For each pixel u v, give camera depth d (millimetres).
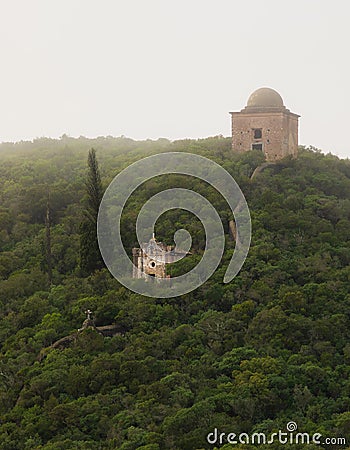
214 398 62312
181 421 59031
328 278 81938
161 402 62469
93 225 89562
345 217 97938
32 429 60812
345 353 70062
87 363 68625
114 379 65875
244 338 72438
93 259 88188
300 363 68375
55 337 74500
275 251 86062
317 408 62906
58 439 59469
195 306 78188
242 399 62281
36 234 99250
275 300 77812
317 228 92062
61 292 82812
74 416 61375
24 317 78438
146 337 71812
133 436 57844
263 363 66688
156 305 77562
